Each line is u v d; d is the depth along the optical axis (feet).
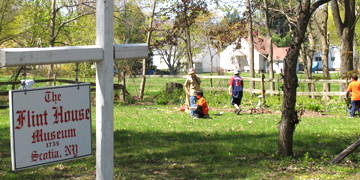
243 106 70.69
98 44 13.79
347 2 80.28
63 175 27.04
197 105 55.26
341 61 81.35
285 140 32.01
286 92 31.86
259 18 101.55
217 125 48.55
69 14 83.15
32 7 76.23
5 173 27.09
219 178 26.45
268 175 27.09
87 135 13.76
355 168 28.91
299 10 30.99
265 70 259.60
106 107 13.92
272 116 58.85
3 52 12.00
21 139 12.39
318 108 65.98
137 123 49.47
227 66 264.31
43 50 12.63
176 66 223.30
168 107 71.00
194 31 127.03
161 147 35.37
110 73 13.92
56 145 13.09
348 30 80.59
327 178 26.30
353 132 43.75
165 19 89.71
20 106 12.35
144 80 87.40
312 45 102.37
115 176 26.71
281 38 215.72
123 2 98.99
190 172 27.86
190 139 38.83
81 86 13.57
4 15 82.74
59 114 13.12
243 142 37.42
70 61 13.14
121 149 34.63
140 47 14.84
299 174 27.35
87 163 29.84
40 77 92.32
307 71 101.96
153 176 26.84
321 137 40.47
